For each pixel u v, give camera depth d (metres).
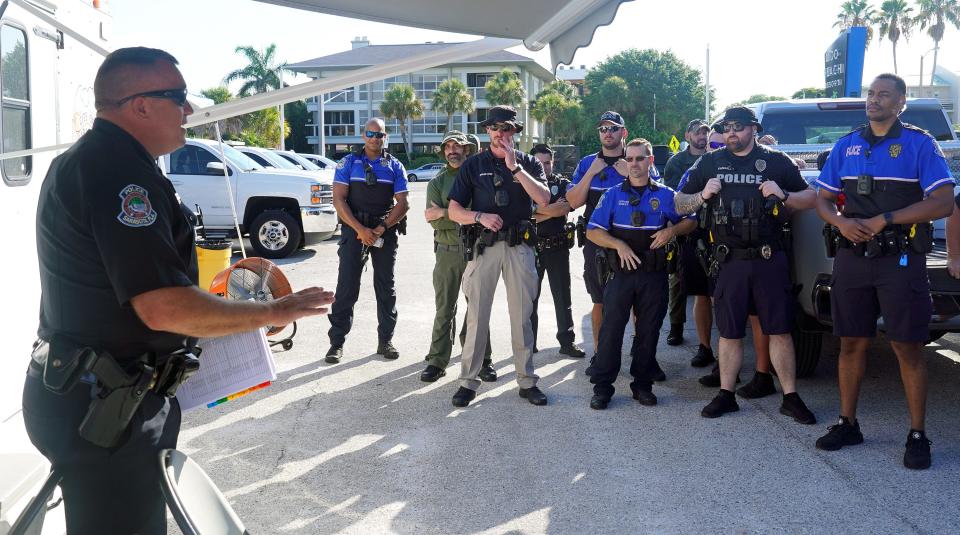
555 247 6.26
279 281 3.78
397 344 6.88
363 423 4.83
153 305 1.87
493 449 4.38
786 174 4.73
